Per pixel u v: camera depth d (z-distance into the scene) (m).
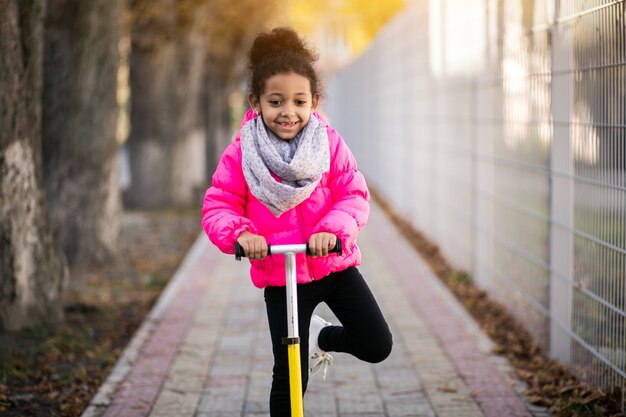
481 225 7.80
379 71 18.06
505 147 6.68
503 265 6.91
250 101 3.38
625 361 4.23
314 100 3.36
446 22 9.52
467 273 8.56
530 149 5.91
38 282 6.20
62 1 8.71
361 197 3.39
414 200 12.77
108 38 9.02
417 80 12.10
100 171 9.27
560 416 4.41
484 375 5.25
